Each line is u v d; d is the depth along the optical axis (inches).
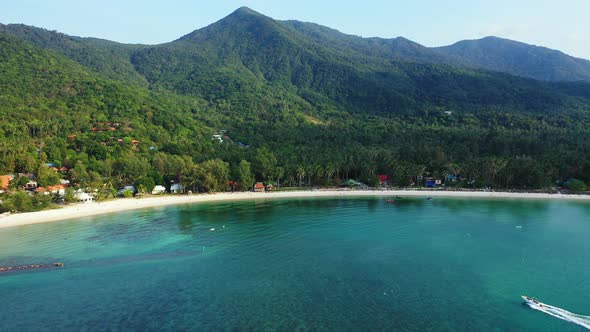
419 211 6304.1
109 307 2942.9
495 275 3528.5
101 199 7003.0
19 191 6225.4
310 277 3491.6
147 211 6412.4
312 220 5684.1
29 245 4441.4
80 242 4559.5
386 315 2800.2
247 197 7775.6
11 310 2906.0
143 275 3550.7
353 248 4325.8
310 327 2635.3
